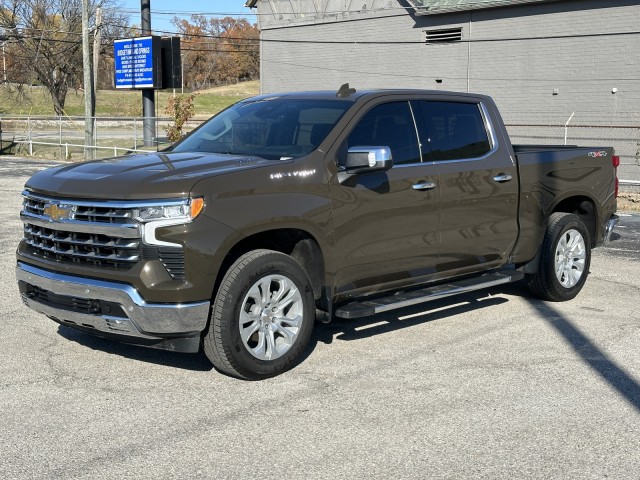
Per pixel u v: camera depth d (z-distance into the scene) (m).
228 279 5.00
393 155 6.00
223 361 5.06
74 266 5.08
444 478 3.82
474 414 4.67
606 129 24.78
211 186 4.93
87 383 5.16
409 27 29.81
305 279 5.38
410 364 5.61
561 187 7.39
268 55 35.41
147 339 5.02
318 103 6.15
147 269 4.79
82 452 4.10
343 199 5.58
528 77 26.47
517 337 6.34
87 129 30.94
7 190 18.05
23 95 60.41
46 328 6.48
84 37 30.48
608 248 10.90
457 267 6.54
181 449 4.14
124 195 4.84
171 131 30.52
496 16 27.00
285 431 4.39
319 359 5.71
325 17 32.75
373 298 6.14
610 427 4.50
